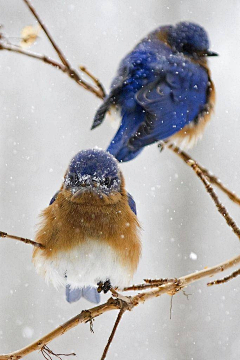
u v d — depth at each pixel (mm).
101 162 7660
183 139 10984
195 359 13883
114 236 7508
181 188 16938
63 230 7449
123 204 7711
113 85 10586
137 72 10461
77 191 7492
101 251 7449
